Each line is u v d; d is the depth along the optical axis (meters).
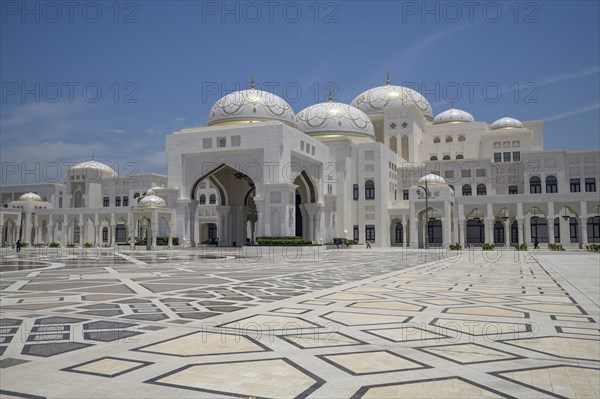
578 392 5.62
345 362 6.80
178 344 7.86
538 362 6.81
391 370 6.43
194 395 5.50
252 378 6.10
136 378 6.10
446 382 5.95
